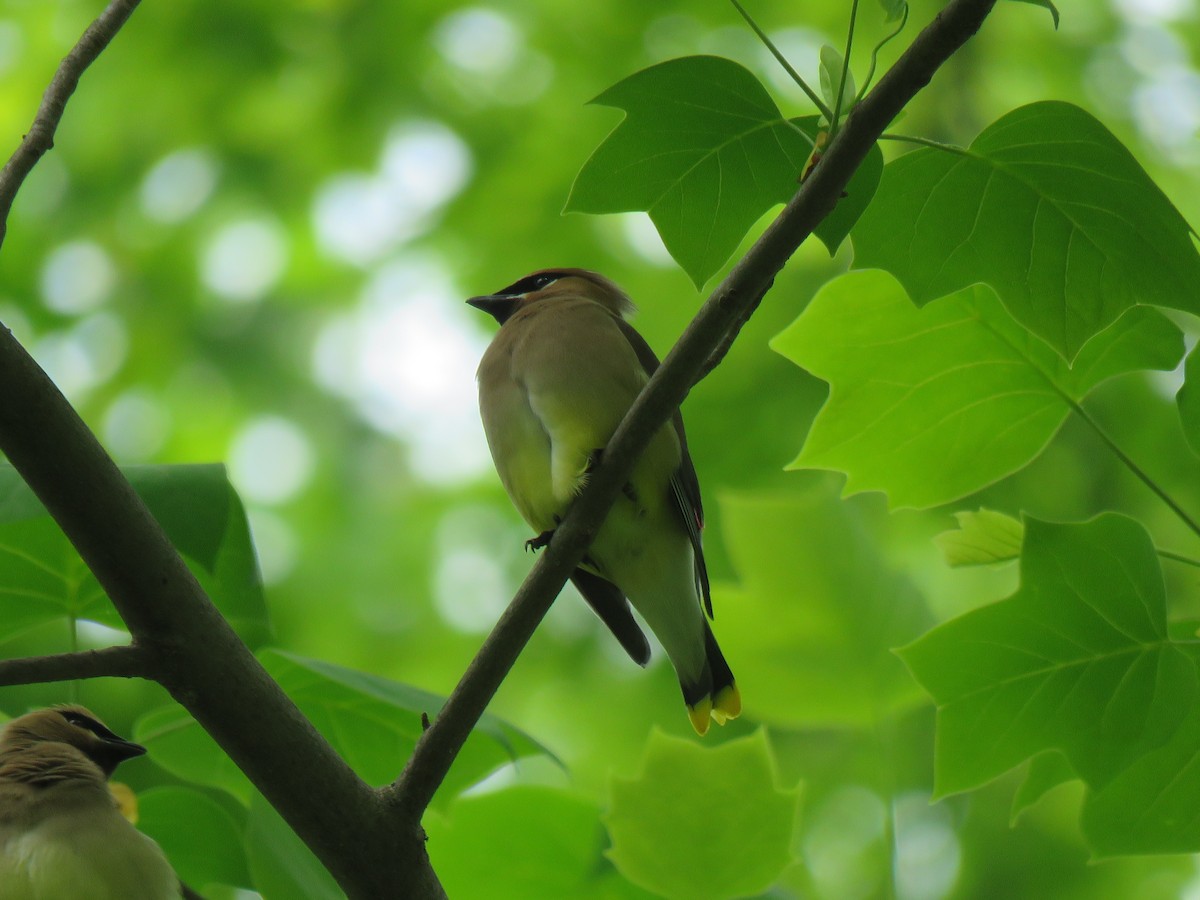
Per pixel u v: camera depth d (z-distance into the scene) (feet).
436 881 17.28
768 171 18.01
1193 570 48.44
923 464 22.22
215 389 61.72
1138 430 51.03
